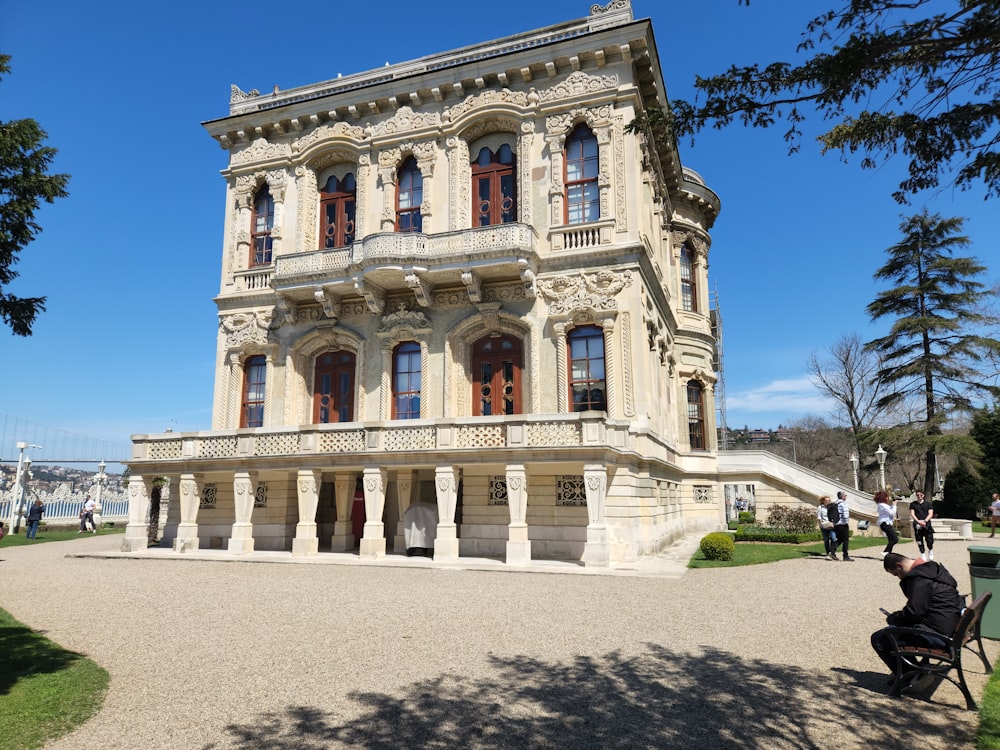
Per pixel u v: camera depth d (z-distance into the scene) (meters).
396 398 23.58
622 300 21.05
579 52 22.50
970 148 6.32
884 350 38.81
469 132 24.25
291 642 8.76
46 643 8.74
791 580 14.34
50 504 33.91
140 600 12.13
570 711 6.13
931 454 35.22
